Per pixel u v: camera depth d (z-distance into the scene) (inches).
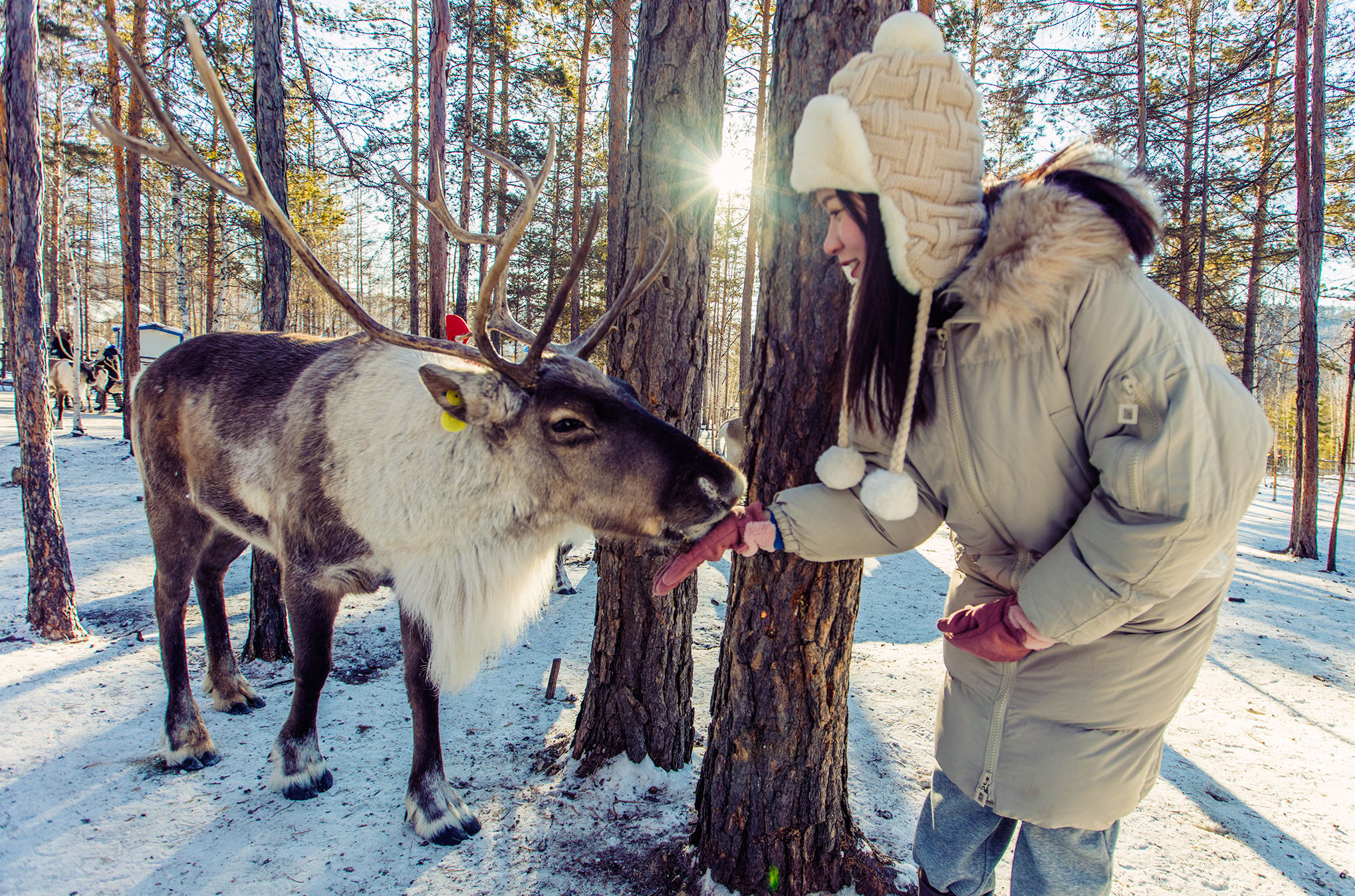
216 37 302.8
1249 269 561.0
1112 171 50.8
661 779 108.7
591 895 84.8
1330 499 679.7
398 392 102.9
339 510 102.7
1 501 311.1
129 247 473.4
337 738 123.3
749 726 81.5
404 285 1066.1
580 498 95.7
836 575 77.9
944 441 59.8
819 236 74.7
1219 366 48.8
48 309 647.1
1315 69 328.2
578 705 136.5
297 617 106.5
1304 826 102.8
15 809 100.0
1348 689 159.0
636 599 108.2
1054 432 54.1
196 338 133.9
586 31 489.1
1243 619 215.9
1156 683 56.2
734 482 85.2
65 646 157.9
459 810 99.0
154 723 127.4
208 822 99.1
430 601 99.7
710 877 84.4
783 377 78.0
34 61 152.8
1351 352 315.6
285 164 171.2
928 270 52.1
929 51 50.2
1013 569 62.2
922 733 127.6
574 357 100.5
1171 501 46.8
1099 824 59.0
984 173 61.6
